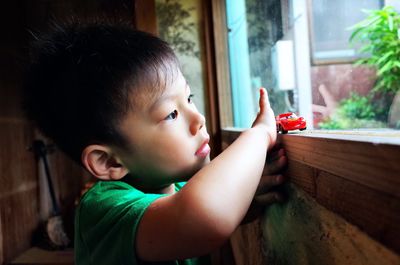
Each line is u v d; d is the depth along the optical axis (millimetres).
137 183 632
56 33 664
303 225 480
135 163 581
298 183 489
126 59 556
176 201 439
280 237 604
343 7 978
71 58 597
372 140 300
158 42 604
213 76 1889
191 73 1955
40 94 636
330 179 376
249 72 1401
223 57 1850
